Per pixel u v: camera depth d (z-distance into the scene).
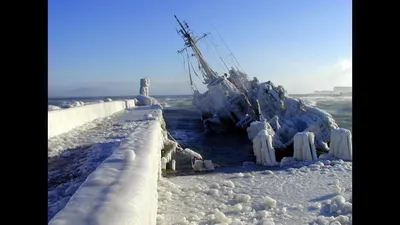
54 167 6.50
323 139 21.25
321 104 49.78
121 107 25.94
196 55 34.16
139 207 2.98
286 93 26.42
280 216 7.20
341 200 7.73
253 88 31.41
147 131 9.34
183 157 15.20
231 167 14.61
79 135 10.63
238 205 7.55
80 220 2.52
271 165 14.80
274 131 22.34
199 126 34.91
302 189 9.84
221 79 31.64
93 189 3.32
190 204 7.86
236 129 29.41
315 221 6.84
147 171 4.17
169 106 73.88
